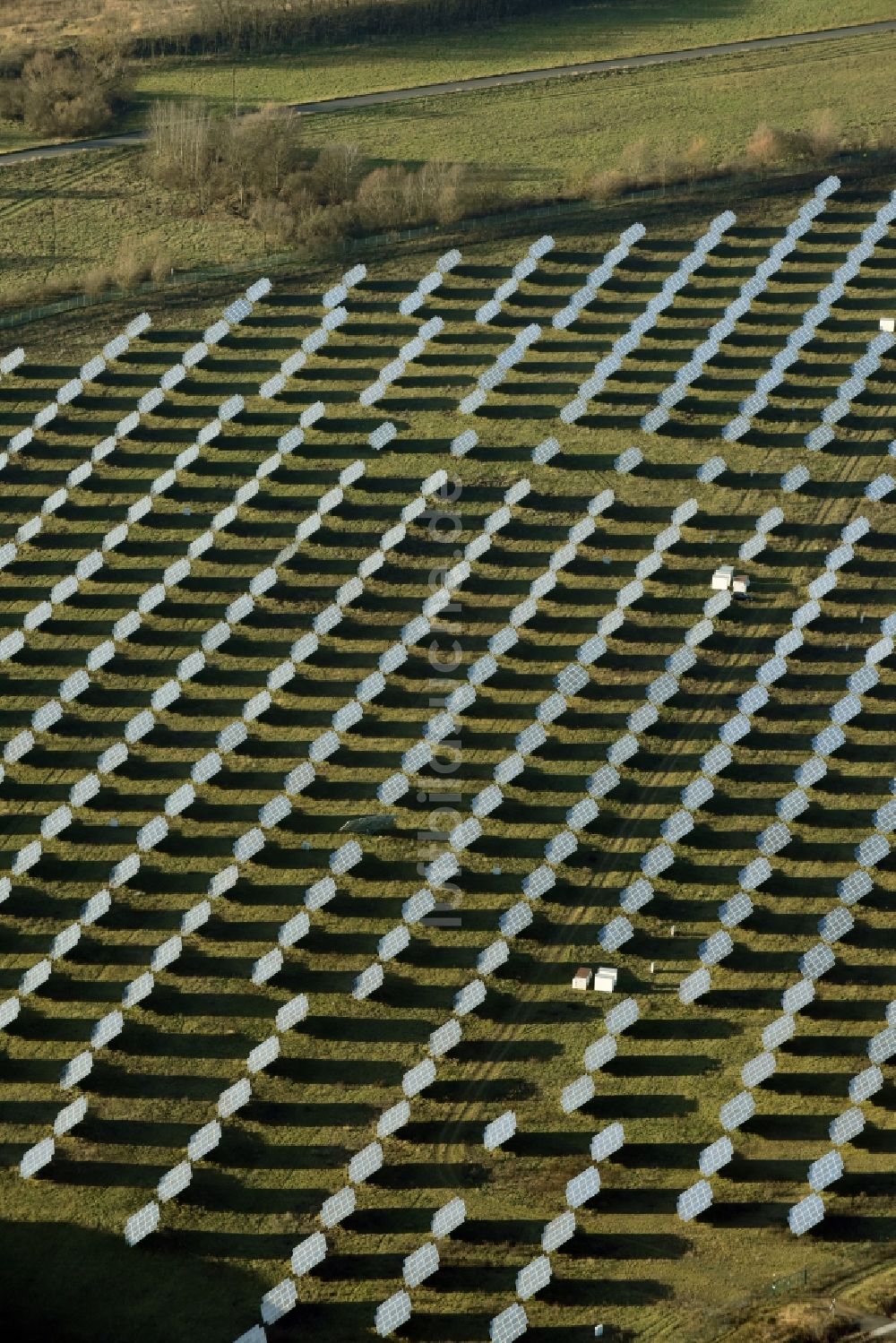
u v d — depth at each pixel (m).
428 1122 120.62
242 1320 108.38
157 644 160.88
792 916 133.25
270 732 151.38
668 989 128.75
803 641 156.38
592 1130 119.56
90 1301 109.75
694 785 141.38
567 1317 107.62
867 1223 112.31
